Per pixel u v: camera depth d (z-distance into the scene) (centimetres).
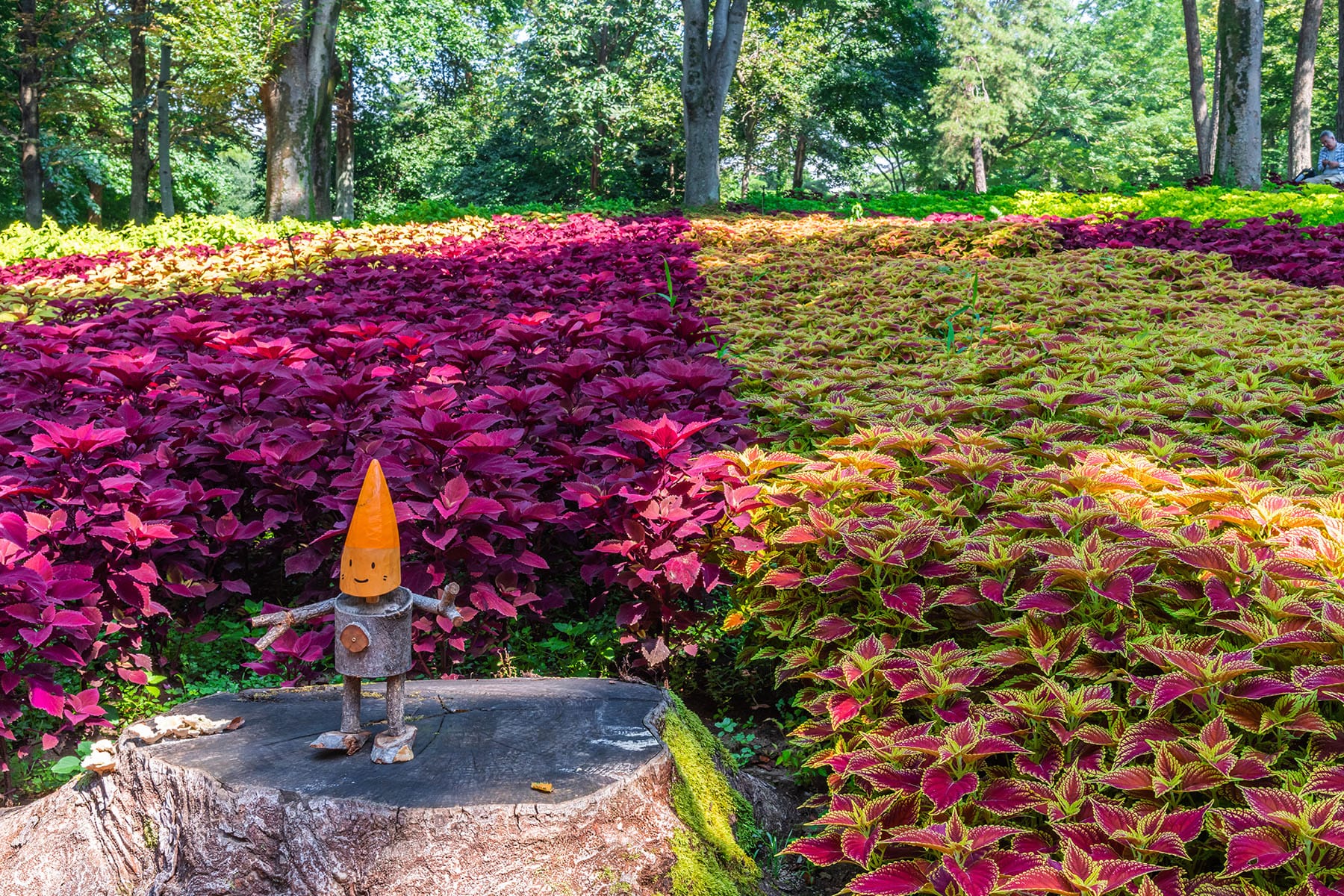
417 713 290
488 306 739
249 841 243
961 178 5872
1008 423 493
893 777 250
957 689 264
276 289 776
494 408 437
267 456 392
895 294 891
